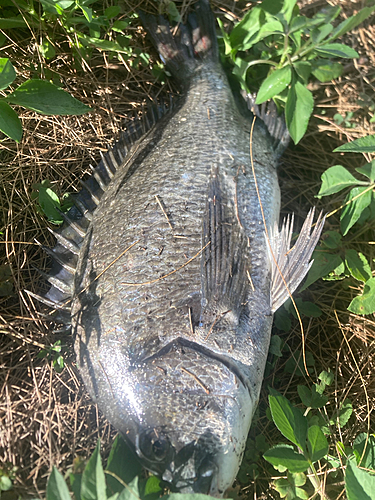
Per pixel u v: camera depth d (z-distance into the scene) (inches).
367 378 14.5
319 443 11.8
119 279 12.0
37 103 12.0
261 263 12.8
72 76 15.8
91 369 12.0
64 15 14.1
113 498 9.0
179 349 11.3
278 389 14.8
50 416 12.9
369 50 17.7
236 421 11.3
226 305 11.8
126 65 16.3
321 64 15.8
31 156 15.1
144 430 11.0
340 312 15.5
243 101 15.8
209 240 12.2
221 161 13.3
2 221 14.5
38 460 12.2
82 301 12.5
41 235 14.9
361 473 11.5
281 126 15.6
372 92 17.5
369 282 14.1
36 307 14.2
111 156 14.6
